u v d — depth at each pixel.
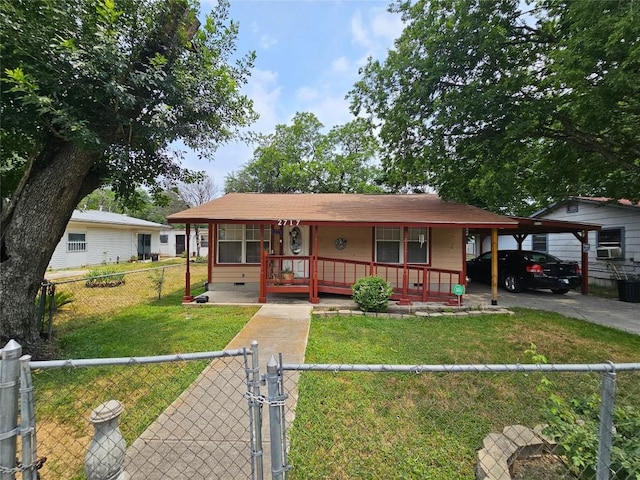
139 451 2.49
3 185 6.12
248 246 10.51
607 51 5.32
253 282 10.48
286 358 4.51
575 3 5.79
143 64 4.73
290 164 25.02
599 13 5.45
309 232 10.45
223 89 5.59
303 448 2.59
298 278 9.10
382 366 1.78
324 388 3.64
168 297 9.80
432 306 8.05
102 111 4.79
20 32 3.92
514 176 10.21
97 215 21.25
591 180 10.02
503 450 2.41
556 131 8.70
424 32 8.56
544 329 6.34
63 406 3.35
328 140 25.72
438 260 10.30
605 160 9.07
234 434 2.71
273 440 1.71
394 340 5.58
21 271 4.60
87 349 4.96
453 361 4.67
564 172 10.02
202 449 2.52
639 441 1.94
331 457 2.50
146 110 5.19
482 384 3.85
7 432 1.70
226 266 10.45
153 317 7.00
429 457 2.53
